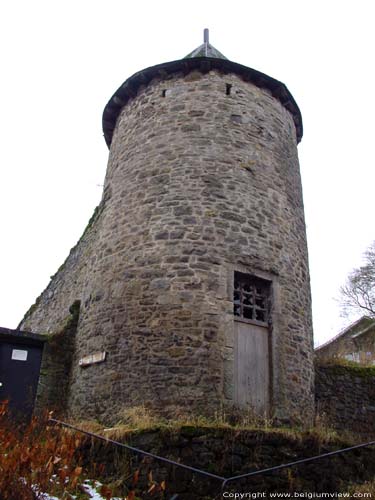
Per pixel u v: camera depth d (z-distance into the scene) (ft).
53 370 29.43
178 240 25.86
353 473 20.74
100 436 18.10
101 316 26.53
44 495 14.38
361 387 32.30
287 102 33.42
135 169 29.53
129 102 33.53
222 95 30.58
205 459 17.97
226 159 28.48
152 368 23.27
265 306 26.37
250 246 26.55
